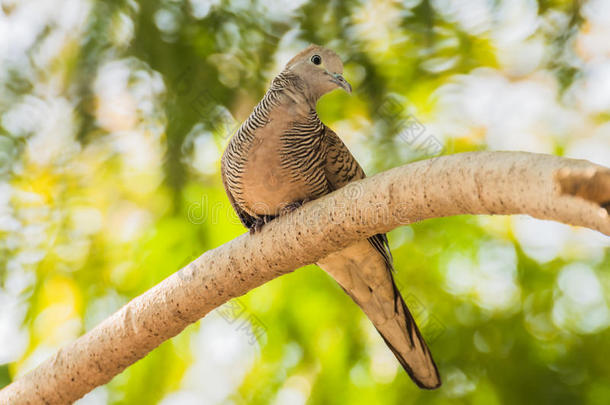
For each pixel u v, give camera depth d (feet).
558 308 35.37
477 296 36.11
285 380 36.29
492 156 19.08
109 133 36.42
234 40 36.52
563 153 37.37
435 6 36.52
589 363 33.94
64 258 35.78
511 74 38.37
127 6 35.65
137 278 35.68
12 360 34.76
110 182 36.55
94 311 35.32
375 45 37.19
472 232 36.65
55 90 36.35
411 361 29.40
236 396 36.55
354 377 35.40
